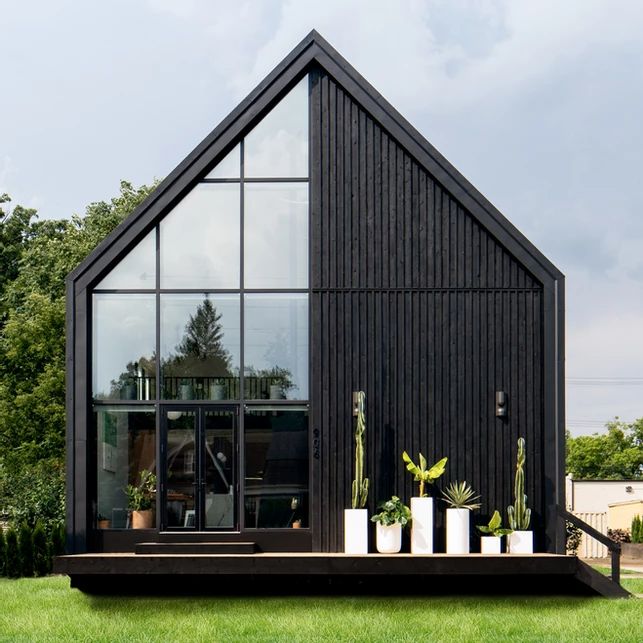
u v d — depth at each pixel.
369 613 15.42
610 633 14.02
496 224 17.19
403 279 17.30
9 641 14.26
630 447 67.50
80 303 17.12
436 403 17.11
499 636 14.07
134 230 17.22
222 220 17.44
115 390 17.17
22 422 28.45
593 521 36.91
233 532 16.80
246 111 17.39
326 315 17.22
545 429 16.97
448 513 16.56
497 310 17.25
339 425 17.03
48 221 43.44
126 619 15.30
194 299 17.31
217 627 14.65
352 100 17.58
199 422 17.09
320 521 16.83
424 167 17.39
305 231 17.44
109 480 17.03
